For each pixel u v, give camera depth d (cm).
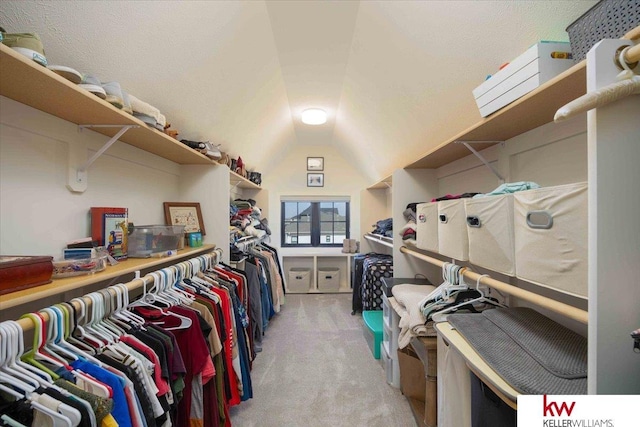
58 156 110
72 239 116
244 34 161
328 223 496
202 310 133
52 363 72
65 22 93
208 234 215
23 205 96
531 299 87
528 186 100
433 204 165
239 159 305
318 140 452
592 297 58
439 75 154
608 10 69
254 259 280
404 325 158
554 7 95
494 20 111
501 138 142
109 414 68
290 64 216
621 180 57
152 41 122
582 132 104
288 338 283
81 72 111
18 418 58
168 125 165
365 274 315
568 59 89
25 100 92
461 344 97
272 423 167
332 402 186
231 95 205
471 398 101
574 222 71
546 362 80
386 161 335
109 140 129
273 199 477
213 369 122
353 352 254
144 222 172
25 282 74
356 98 256
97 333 91
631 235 57
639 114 57
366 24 163
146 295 122
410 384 177
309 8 157
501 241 101
